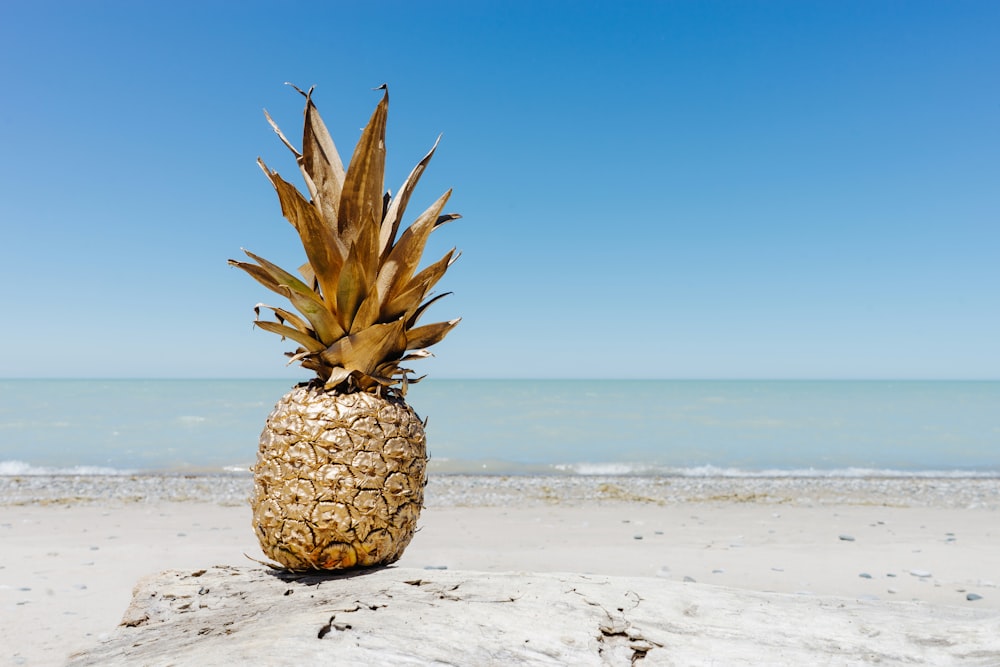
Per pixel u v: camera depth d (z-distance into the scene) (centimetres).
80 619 670
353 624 326
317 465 423
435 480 2056
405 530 447
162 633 362
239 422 4025
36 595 752
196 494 1697
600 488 1866
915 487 1916
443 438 3556
